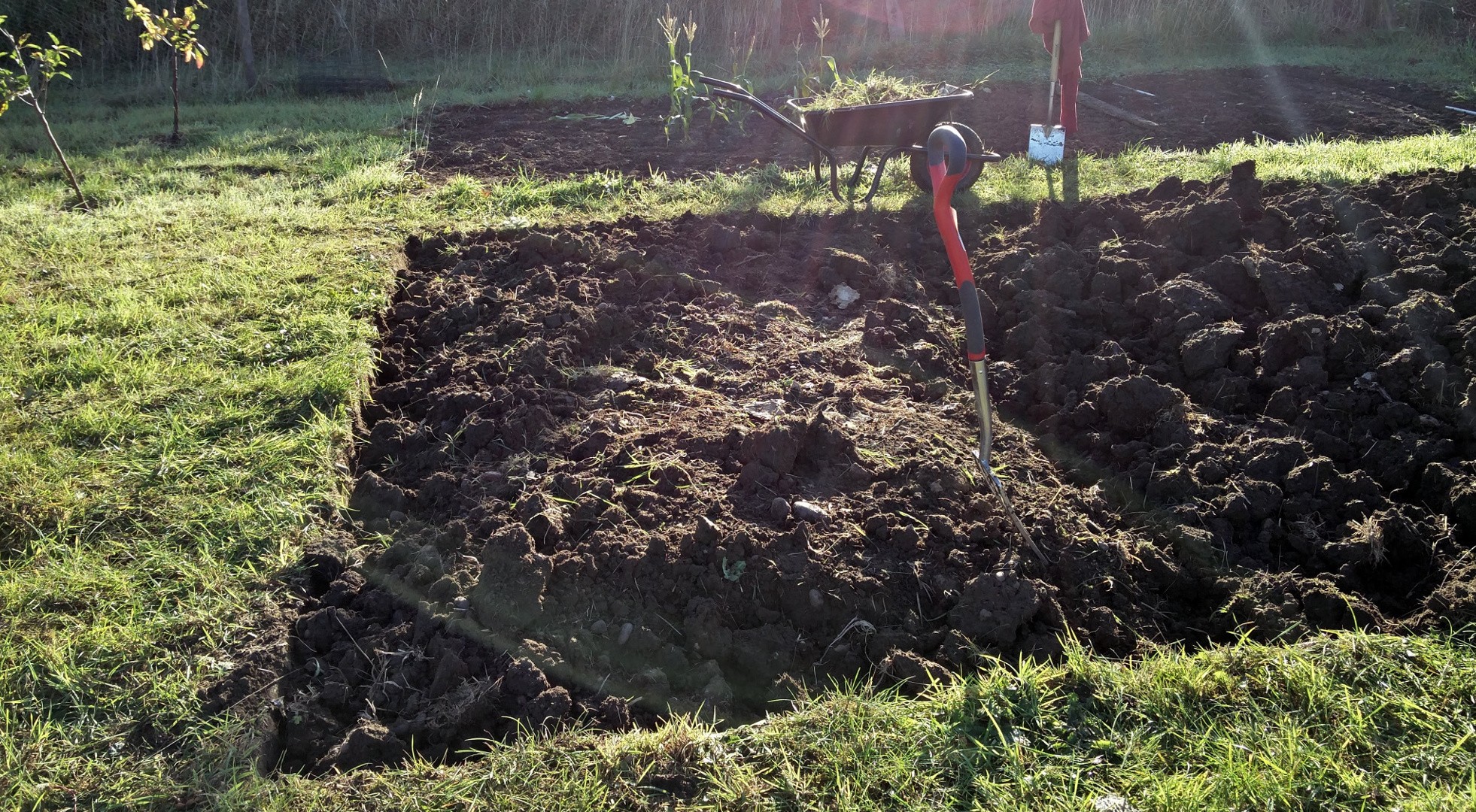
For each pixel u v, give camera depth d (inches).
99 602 133.3
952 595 138.3
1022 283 212.4
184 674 123.0
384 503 157.6
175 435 166.7
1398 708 112.5
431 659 128.6
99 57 476.1
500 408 177.9
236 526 147.5
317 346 193.5
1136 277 211.0
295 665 128.4
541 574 137.5
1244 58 454.3
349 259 229.9
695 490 155.3
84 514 149.1
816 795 107.1
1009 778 107.8
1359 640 121.8
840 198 260.1
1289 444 162.7
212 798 108.0
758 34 490.3
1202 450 164.6
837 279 222.5
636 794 107.6
